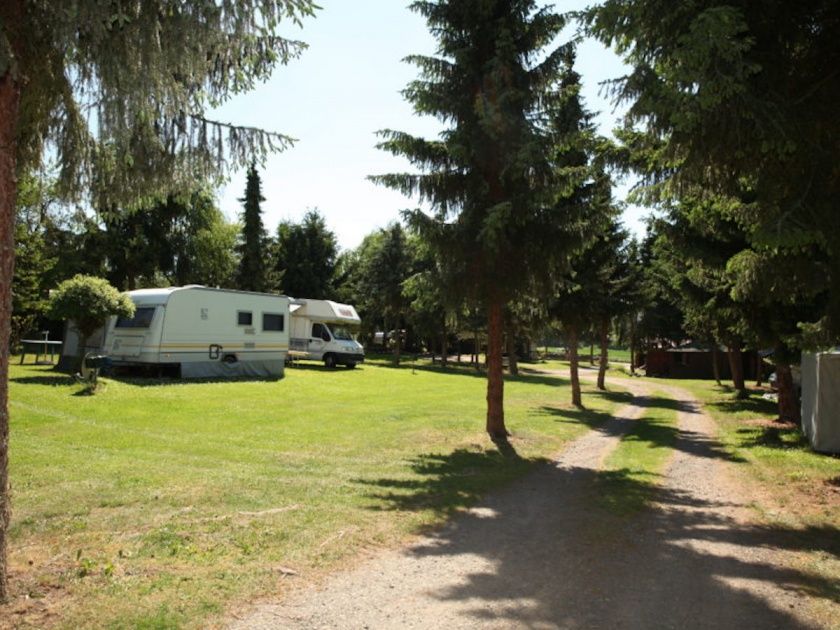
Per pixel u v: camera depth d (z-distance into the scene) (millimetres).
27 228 21078
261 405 15406
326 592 4371
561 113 12859
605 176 12539
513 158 10875
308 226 49250
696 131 5465
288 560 4922
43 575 4344
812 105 5711
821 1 5457
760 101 5148
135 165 4816
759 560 5363
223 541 5273
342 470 8742
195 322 20078
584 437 13312
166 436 10672
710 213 12188
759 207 6227
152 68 4039
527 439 12391
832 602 4445
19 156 4473
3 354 3906
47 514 5855
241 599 4148
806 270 7133
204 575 4500
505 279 11695
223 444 10227
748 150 5551
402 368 36000
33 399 13438
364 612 4055
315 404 16359
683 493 8070
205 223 37438
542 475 9133
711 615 4172
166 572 4516
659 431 14391
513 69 11406
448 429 13148
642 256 29141
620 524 6418
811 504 7461
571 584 4676
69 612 3791
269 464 8844
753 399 24594
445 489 7836
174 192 5098
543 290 12305
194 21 4008
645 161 8008
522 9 11703
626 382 35875
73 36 3736
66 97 4387
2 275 3852
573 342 20047
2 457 3938
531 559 5246
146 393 15602
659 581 4789
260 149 4965
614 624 3984
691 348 45250
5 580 3947
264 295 22844
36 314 24547
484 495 7688
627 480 8711
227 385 18953
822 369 11266
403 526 6062
